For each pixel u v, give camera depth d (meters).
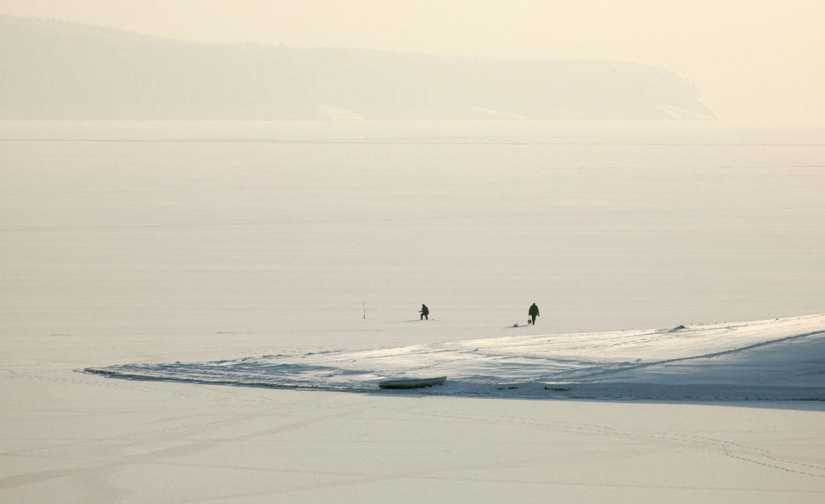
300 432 83.56
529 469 73.12
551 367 108.00
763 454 76.38
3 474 71.88
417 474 72.06
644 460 75.12
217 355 140.62
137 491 68.19
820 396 93.69
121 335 170.75
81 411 91.19
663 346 115.69
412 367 111.31
